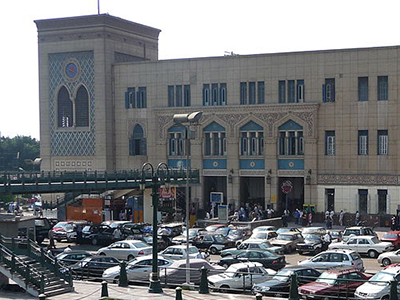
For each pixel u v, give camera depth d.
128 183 60.72
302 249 46.84
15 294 32.53
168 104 74.00
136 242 43.16
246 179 73.50
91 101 77.12
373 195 64.31
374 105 64.31
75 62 77.88
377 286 28.08
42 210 72.62
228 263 38.25
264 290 29.97
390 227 62.53
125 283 33.22
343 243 46.47
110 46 76.81
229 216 65.81
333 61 65.88
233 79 70.50
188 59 72.75
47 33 79.12
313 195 66.75
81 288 33.19
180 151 73.38
